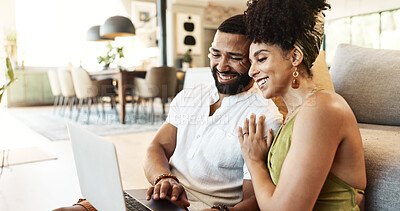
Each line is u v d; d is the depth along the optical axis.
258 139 0.74
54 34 8.16
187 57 5.50
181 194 0.80
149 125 4.79
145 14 8.76
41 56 8.13
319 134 0.59
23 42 7.91
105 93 5.43
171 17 5.76
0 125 4.83
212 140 0.88
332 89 1.31
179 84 5.53
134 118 5.55
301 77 0.66
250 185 0.80
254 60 0.68
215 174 0.90
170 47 6.16
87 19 8.38
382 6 4.14
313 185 0.59
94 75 5.90
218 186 0.90
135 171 2.47
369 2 4.08
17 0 7.74
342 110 0.61
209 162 0.90
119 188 0.57
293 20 0.61
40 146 3.39
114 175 0.57
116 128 4.49
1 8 7.59
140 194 0.85
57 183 2.22
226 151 0.86
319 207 0.68
